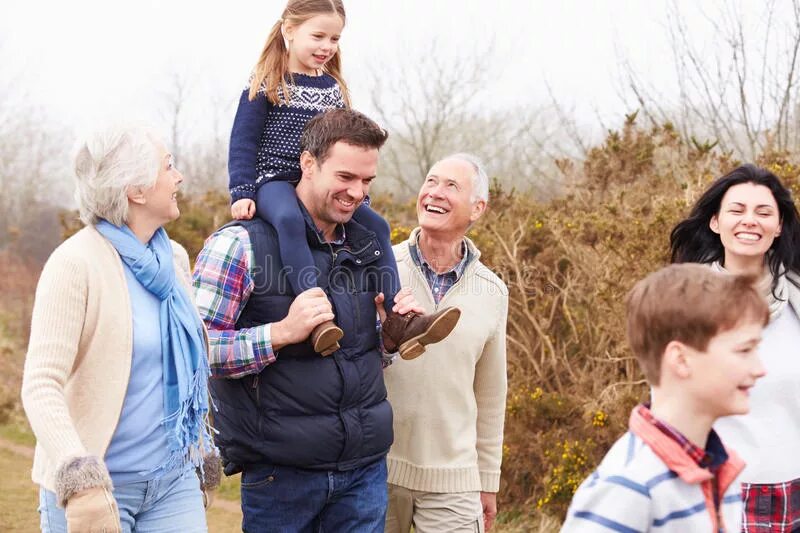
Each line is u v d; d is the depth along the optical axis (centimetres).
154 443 293
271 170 377
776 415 323
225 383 343
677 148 718
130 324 287
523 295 706
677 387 206
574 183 759
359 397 345
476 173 383
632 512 199
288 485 343
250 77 385
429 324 346
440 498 382
